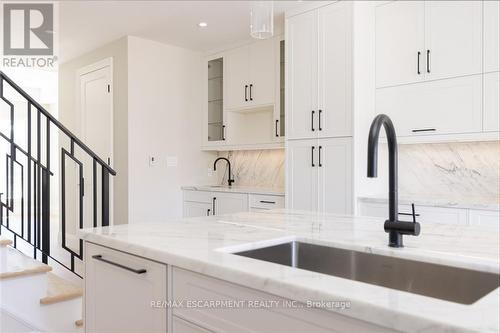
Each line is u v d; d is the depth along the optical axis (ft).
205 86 16.62
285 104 12.39
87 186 16.37
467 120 9.83
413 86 10.74
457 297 3.57
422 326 2.25
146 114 14.94
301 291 2.80
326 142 11.32
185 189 15.99
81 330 8.32
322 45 11.43
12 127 10.18
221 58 15.94
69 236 17.61
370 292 2.68
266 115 15.49
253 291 3.16
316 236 4.73
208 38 14.76
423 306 2.42
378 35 11.40
